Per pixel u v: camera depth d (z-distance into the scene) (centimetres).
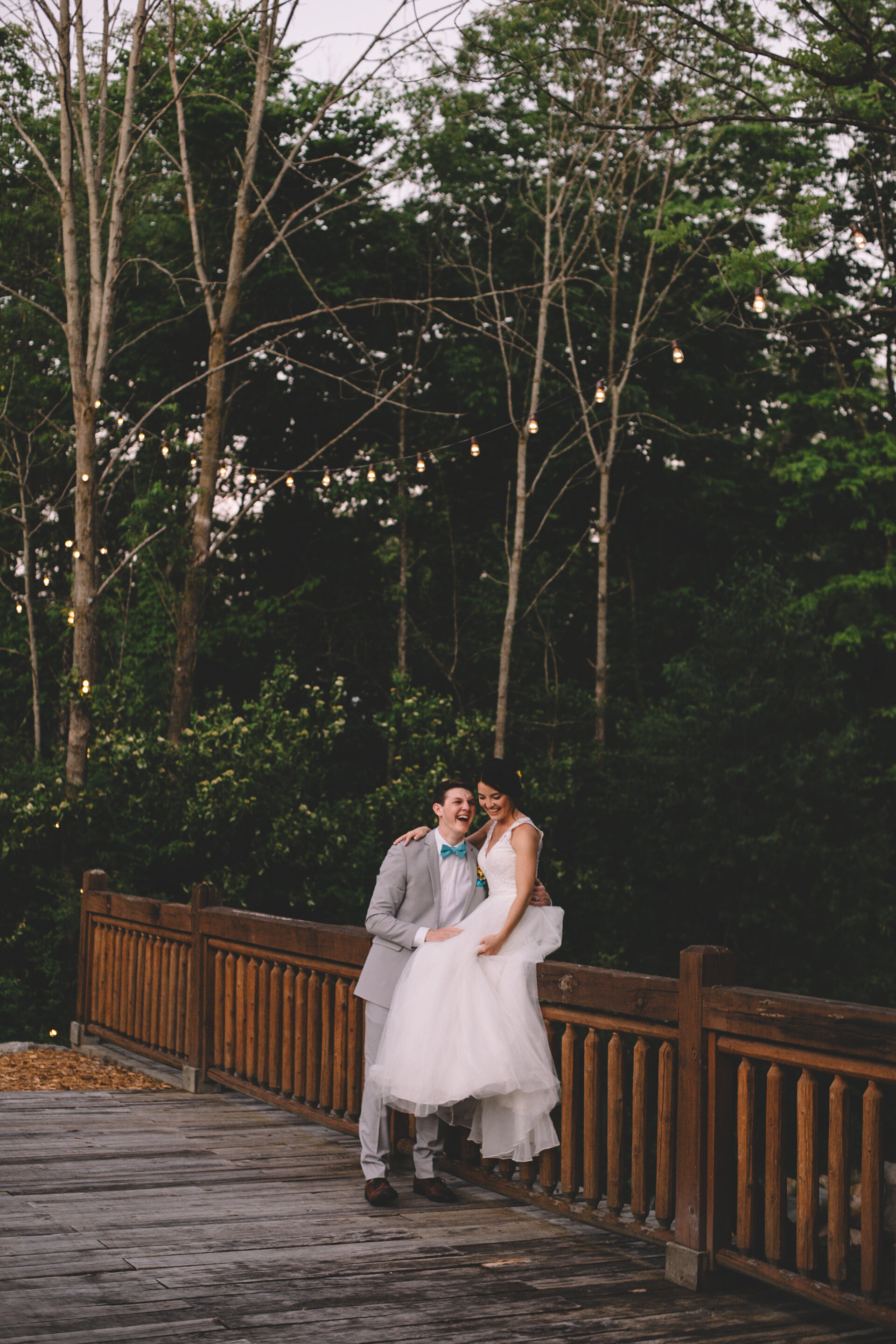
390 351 2402
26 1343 334
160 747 1447
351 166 2223
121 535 2155
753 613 1934
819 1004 363
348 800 1672
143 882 1427
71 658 2134
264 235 2230
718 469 2483
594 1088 459
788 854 1738
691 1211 400
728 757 1825
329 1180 520
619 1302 382
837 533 2386
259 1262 409
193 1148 572
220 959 710
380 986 502
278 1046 647
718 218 2091
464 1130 534
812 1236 374
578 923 1872
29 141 1556
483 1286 393
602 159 2114
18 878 1386
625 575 2567
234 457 1969
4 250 2175
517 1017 459
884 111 1566
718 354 2467
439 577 2417
